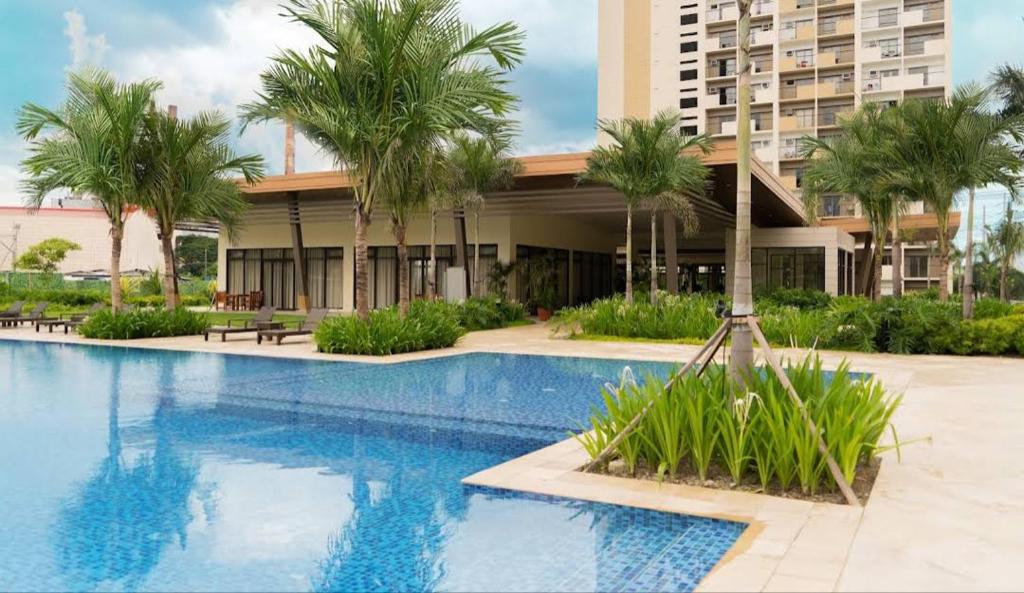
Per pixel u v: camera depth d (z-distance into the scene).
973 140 15.65
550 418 8.15
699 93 59.34
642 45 66.81
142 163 17.81
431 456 6.33
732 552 3.74
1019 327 14.35
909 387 10.17
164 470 5.79
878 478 5.29
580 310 19.72
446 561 3.82
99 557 3.92
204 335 18.47
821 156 23.72
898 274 20.70
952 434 6.93
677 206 20.28
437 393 9.87
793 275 29.44
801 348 15.84
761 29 57.69
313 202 28.73
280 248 30.36
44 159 16.48
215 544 4.11
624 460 5.60
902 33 52.44
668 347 16.23
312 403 9.03
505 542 4.11
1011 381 10.80
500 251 26.02
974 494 4.87
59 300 31.66
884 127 17.12
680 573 3.61
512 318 24.23
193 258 71.31
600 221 31.94
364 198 14.54
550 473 5.43
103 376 11.38
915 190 16.78
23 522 4.50
